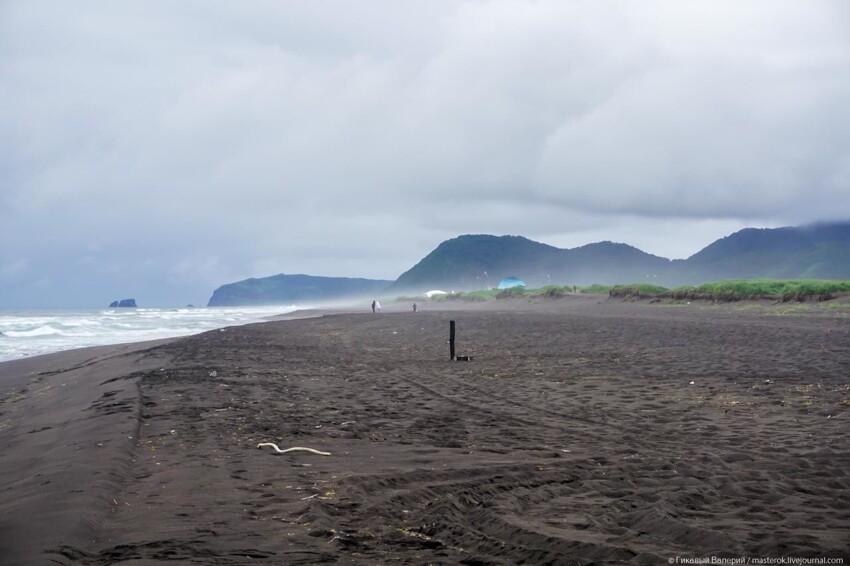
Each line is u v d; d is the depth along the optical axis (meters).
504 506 6.41
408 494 6.91
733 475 7.48
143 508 6.58
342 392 15.20
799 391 13.59
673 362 19.17
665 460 8.30
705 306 51.22
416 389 15.66
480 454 9.00
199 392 15.04
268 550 5.34
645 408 12.46
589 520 6.03
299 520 6.15
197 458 8.78
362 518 6.23
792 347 21.56
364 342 31.08
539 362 20.55
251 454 9.04
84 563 5.14
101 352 29.36
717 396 13.38
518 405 13.25
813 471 7.66
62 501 6.61
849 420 10.74
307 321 56.66
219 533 5.77
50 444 10.18
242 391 15.25
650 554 5.05
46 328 52.56
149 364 21.77
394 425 11.23
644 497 6.78
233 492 7.13
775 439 9.57
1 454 9.86
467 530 5.76
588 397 13.94
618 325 34.69
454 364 20.89
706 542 5.36
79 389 17.17
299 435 10.37
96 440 9.79
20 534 5.72
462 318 49.31
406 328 40.78
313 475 7.88
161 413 12.33
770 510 6.25
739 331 28.06
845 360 18.08
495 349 25.17
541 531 5.68
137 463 8.55
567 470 7.89
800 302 46.00
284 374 18.66
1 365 25.55
